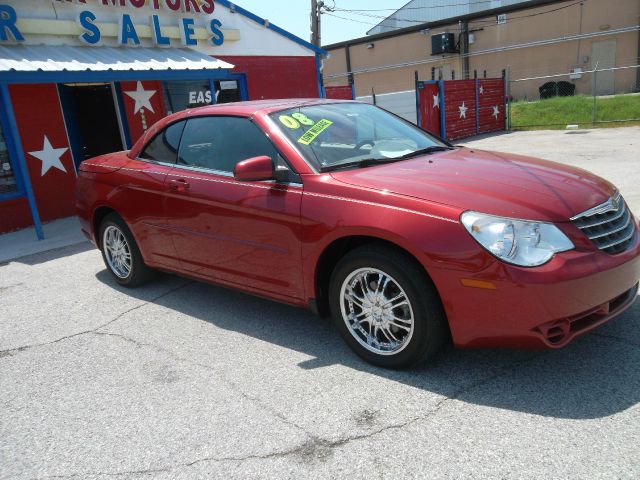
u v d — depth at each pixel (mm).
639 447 2387
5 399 3369
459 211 2869
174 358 3697
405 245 2930
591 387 2873
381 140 4062
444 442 2557
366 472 2412
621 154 11102
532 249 2723
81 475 2586
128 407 3139
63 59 7969
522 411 2729
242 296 4789
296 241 3455
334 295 3381
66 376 3588
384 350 3244
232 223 3846
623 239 3033
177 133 4523
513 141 15930
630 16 26625
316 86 14430
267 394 3131
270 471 2484
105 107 10273
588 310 2797
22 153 7516
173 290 5094
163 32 10078
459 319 2861
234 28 11953
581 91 28734
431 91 16859
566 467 2311
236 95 12555
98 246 5418
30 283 5777
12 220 8828
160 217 4457
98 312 4707
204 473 2516
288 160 3605
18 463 2723
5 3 8148
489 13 30719
